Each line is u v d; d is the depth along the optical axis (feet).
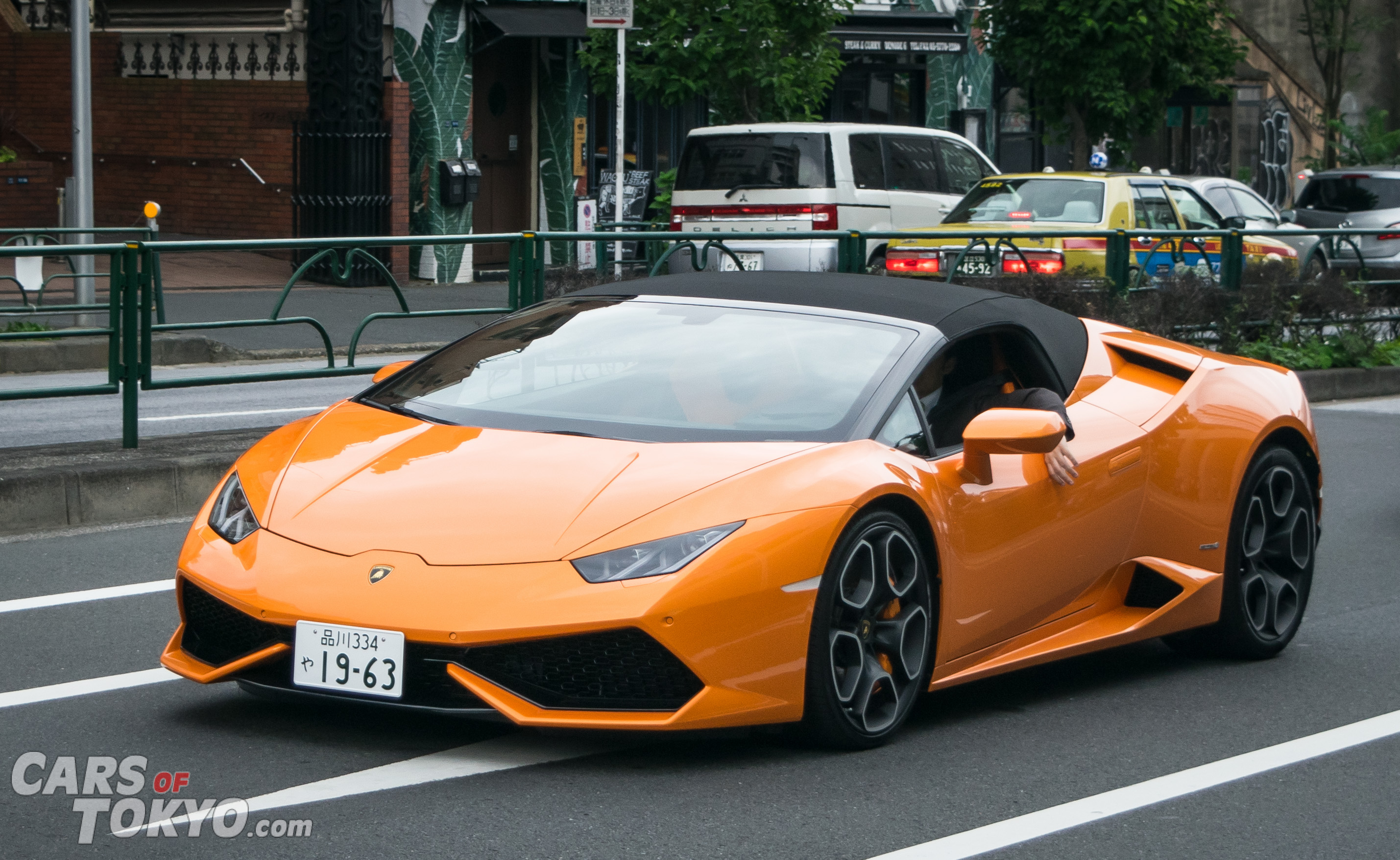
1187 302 88.48
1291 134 253.03
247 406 78.59
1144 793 28.96
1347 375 94.12
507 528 28.02
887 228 121.08
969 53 196.54
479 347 36.29
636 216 163.94
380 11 137.49
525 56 158.10
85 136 100.42
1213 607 38.27
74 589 41.98
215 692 32.94
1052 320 38.27
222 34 147.33
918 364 33.27
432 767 28.27
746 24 126.11
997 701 35.12
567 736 30.25
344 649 27.32
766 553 27.96
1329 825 27.73
